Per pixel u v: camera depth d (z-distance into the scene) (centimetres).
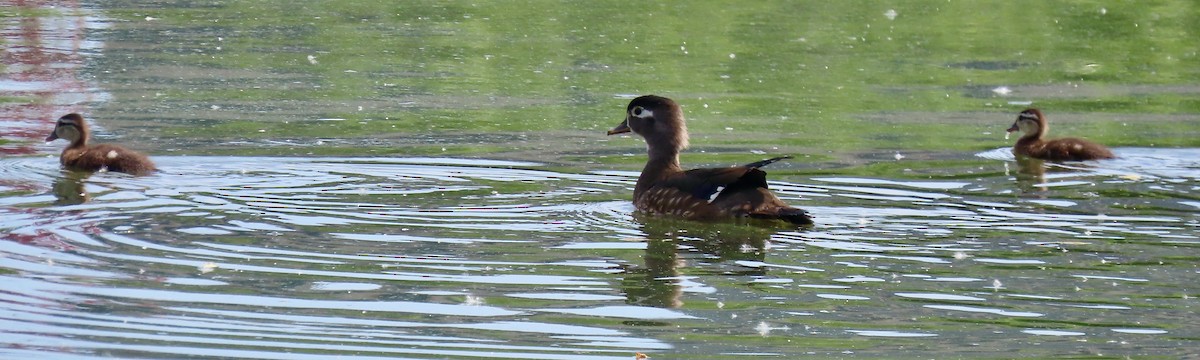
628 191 1752
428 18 3712
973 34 3509
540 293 1281
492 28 3538
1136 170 1911
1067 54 3222
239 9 3822
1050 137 2197
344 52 3117
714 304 1254
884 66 3025
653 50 3203
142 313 1204
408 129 2216
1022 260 1395
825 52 3212
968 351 1134
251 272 1332
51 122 2270
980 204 1658
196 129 2191
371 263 1367
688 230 1520
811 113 2447
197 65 2909
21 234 1461
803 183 1792
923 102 2588
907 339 1162
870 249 1436
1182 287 1305
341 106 2442
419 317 1207
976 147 2123
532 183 1784
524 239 1476
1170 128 2323
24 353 1098
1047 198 1695
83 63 2905
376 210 1596
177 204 1611
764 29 3547
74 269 1332
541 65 2984
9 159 1922
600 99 2564
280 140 2094
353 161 1914
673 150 1703
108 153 1834
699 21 3678
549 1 4062
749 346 1141
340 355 1105
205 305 1229
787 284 1314
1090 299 1270
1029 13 3856
